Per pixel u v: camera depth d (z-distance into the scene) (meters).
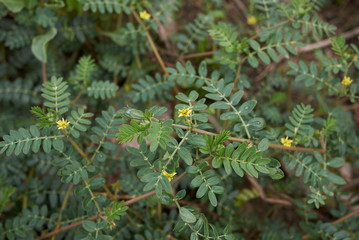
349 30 3.79
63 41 3.12
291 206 3.07
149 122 1.45
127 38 3.11
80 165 1.82
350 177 3.14
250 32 3.37
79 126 1.77
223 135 1.50
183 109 1.60
